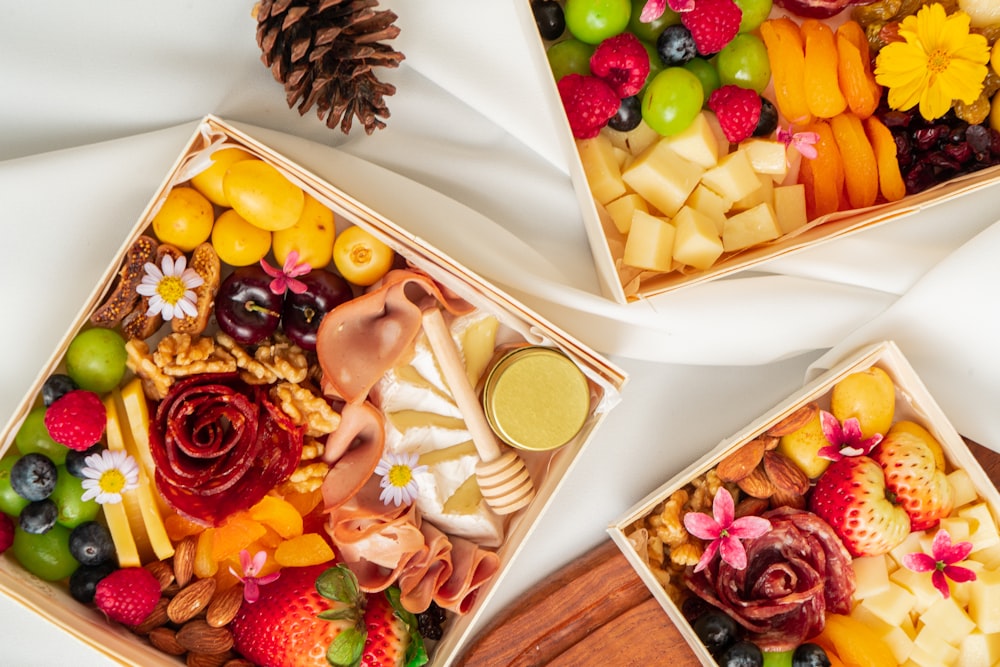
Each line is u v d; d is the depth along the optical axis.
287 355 0.66
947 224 0.73
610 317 0.71
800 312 0.73
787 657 0.70
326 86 0.65
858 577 0.71
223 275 0.67
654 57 0.68
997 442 0.73
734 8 0.66
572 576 0.72
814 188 0.70
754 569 0.70
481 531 0.69
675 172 0.68
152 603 0.64
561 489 0.73
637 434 0.74
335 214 0.67
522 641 0.71
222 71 0.68
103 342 0.64
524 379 0.66
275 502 0.66
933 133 0.70
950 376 0.73
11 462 0.64
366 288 0.68
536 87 0.70
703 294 0.72
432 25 0.69
